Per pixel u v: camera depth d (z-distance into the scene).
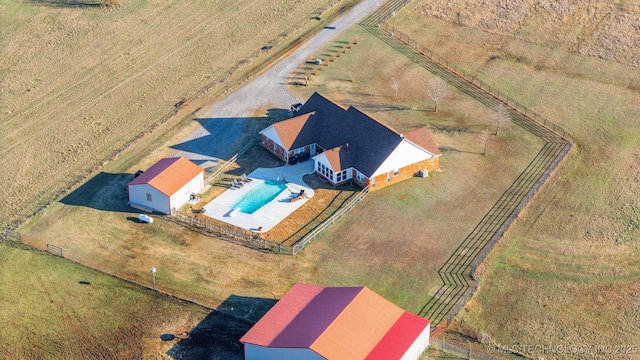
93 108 109.81
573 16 129.12
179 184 90.25
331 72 116.50
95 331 74.75
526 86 114.81
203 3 133.38
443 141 103.06
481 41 124.12
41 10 131.50
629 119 108.38
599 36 124.94
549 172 97.81
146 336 74.00
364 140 95.31
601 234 89.12
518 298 80.44
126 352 72.38
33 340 74.00
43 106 110.38
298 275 81.69
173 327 74.94
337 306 72.38
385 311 72.88
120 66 118.50
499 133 104.88
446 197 93.31
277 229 87.69
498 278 82.69
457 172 97.50
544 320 78.06
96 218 89.25
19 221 89.19
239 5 132.62
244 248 85.00
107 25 127.50
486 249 85.75
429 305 78.62
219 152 100.69
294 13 130.00
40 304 77.81
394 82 114.50
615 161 100.62
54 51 121.94
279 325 71.56
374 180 93.00
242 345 72.88
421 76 116.06
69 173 97.50
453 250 85.56
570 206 92.94
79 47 122.75
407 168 95.12
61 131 105.38
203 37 124.62
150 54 121.00
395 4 131.50
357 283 80.94
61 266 82.44
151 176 90.31
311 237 86.50
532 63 119.75
